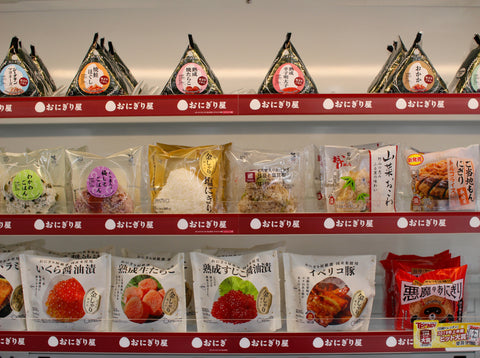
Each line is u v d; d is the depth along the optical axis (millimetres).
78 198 1239
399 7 1575
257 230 1149
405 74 1235
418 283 1195
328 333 1168
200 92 1244
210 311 1207
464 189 1234
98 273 1227
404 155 1284
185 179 1228
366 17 1588
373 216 1157
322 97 1172
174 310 1211
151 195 1247
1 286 1230
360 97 1173
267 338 1164
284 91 1248
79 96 1190
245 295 1209
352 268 1243
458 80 1278
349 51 1577
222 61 1587
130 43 1587
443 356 1226
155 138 1544
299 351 1160
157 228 1156
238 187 1267
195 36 1586
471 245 1518
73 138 1548
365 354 1227
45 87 1333
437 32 1580
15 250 1299
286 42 1293
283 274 1313
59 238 1519
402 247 1525
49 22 1584
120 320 1215
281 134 1537
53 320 1206
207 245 1522
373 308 1365
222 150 1293
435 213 1159
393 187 1252
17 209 1226
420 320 1171
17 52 1267
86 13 1585
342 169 1259
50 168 1262
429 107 1170
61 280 1220
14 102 1189
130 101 1182
